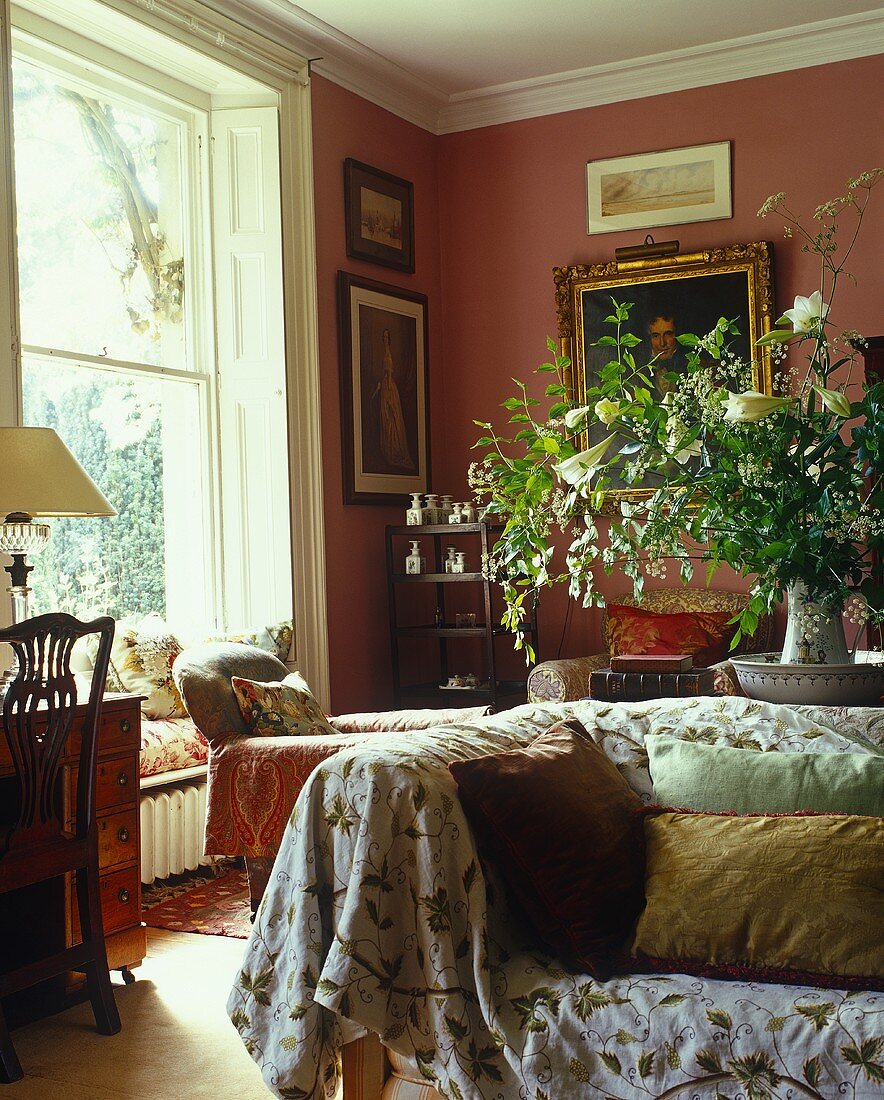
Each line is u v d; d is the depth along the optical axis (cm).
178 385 509
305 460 529
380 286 584
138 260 491
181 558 508
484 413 631
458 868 214
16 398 389
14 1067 278
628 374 586
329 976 203
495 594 625
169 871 431
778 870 204
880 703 271
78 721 329
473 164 634
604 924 211
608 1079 189
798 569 245
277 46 518
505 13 520
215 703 373
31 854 292
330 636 548
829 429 250
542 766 227
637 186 591
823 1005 186
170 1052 294
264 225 519
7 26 389
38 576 442
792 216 560
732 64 568
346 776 220
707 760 242
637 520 258
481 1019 206
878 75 541
